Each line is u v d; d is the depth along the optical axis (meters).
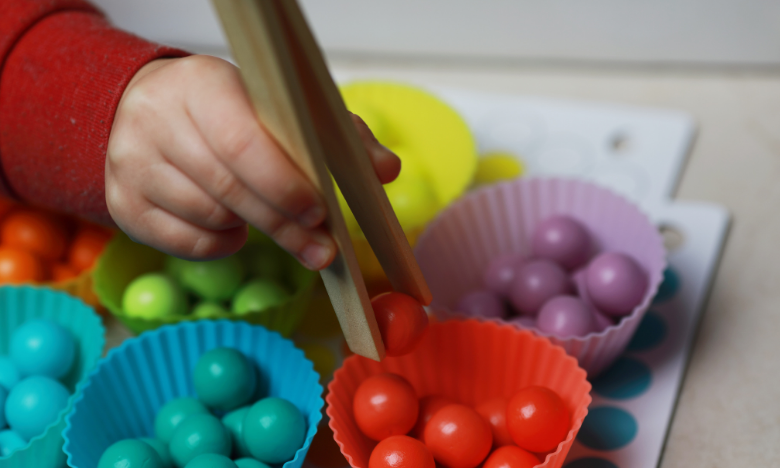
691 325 0.33
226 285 0.33
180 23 0.47
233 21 0.22
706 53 0.44
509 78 0.45
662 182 0.38
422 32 0.46
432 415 0.29
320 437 0.31
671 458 0.30
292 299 0.32
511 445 0.29
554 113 0.42
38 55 0.31
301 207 0.24
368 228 0.25
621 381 0.32
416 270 0.26
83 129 0.29
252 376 0.30
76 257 0.35
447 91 0.44
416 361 0.31
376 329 0.25
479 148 0.41
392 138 0.38
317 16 0.46
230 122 0.24
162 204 0.26
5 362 0.32
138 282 0.33
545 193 0.35
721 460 0.29
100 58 0.30
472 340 0.30
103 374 0.30
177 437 0.29
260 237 0.34
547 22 0.45
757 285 0.34
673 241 0.36
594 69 0.45
